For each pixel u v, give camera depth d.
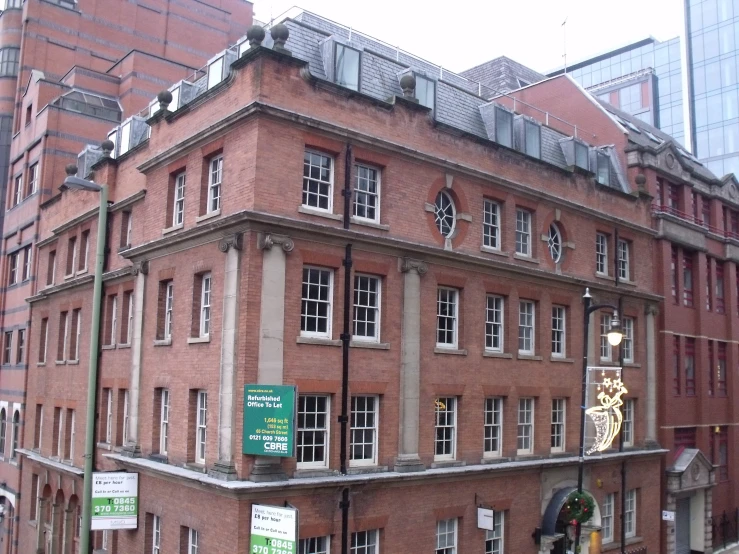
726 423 35.75
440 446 21.61
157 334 21.61
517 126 26.23
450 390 21.69
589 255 27.41
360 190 20.16
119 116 37.66
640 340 29.88
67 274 30.36
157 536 20.55
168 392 20.86
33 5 40.25
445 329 22.22
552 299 25.62
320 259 18.84
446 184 22.22
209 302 19.47
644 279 30.47
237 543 16.67
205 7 46.84
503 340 23.81
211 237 19.09
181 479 18.77
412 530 20.08
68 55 41.09
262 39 18.55
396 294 20.52
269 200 17.98
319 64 20.94
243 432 17.17
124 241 26.12
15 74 45.00
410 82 21.64
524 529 23.39
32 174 36.56
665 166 32.91
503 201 24.08
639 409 29.58
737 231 38.62
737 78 78.62
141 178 25.12
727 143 78.56
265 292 17.69
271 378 17.59
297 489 17.53
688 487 31.19
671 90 93.44
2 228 44.62
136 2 43.78
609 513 27.55
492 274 23.39
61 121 35.28
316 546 18.22
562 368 25.73
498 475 22.62
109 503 20.75
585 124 34.16
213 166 20.12
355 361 19.34
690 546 33.25
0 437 36.84
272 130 18.22
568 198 26.72
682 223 32.59
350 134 19.53
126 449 22.27
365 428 19.62
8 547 34.31
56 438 30.06
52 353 31.22
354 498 18.77
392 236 20.53
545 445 24.67
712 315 35.19
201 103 20.64
